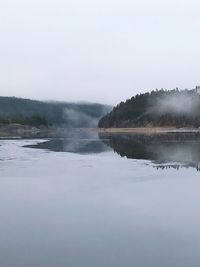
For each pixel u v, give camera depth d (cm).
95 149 6138
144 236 1612
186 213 1961
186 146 6488
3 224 1792
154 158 4647
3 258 1390
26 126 19988
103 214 1958
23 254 1427
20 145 7156
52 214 1961
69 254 1424
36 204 2184
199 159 4475
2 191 2566
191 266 1314
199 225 1756
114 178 3097
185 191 2516
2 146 6850
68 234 1645
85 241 1560
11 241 1564
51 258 1389
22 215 1945
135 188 2639
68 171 3534
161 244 1519
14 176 3222
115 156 4956
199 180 2961
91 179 3055
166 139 9012
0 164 4084
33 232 1675
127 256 1402
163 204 2158
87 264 1337
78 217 1905
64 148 6369
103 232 1669
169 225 1759
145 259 1374
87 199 2306
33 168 3747
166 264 1331
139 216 1911
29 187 2709
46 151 5772
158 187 2670
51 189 2633
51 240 1573
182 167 3772
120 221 1831
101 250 1461
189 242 1538
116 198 2325
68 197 2370
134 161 4344
